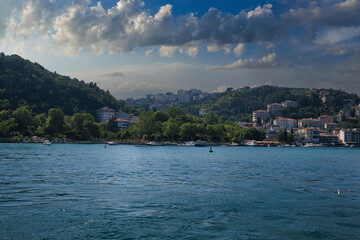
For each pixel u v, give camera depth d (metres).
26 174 60.19
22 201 37.03
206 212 33.38
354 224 29.98
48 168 71.06
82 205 35.53
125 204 36.31
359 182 57.84
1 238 25.44
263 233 27.36
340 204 37.97
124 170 70.94
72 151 150.50
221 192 44.56
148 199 39.09
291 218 31.70
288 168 84.19
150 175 62.47
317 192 46.03
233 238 26.09
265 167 85.81
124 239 25.64
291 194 43.97
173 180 55.75
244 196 41.84
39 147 184.25
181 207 35.25
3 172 62.38
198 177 60.44
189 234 26.83
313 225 29.61
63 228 27.86
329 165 98.50
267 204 37.34
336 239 26.22
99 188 46.25
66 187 46.62
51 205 35.34
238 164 94.62
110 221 29.88
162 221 30.11
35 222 29.30
